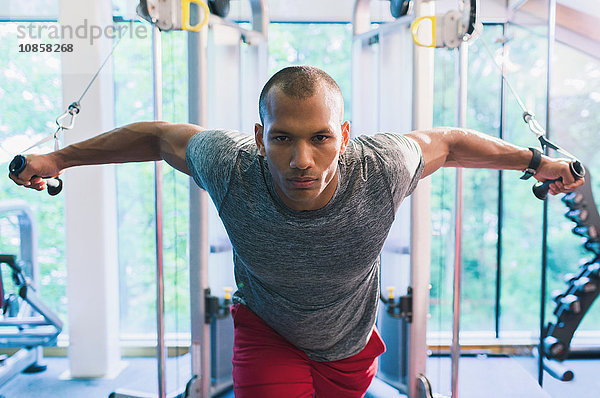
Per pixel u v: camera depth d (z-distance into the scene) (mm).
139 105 2574
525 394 2449
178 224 2080
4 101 2945
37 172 1285
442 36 1797
